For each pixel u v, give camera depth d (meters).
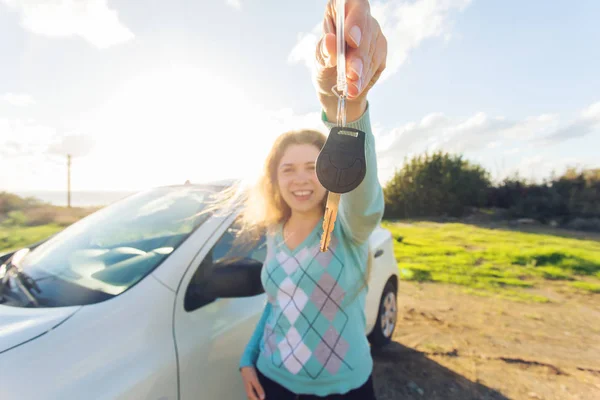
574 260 6.63
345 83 0.60
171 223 1.88
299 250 1.24
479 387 2.72
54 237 2.17
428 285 5.30
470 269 6.16
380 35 0.70
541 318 4.08
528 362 3.08
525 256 6.95
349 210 1.11
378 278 3.03
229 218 1.85
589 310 4.35
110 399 1.18
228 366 1.61
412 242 8.73
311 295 1.19
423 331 3.68
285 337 1.23
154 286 1.53
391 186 16.75
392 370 2.93
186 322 1.53
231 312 1.72
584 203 13.05
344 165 0.70
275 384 1.26
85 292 1.52
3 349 1.19
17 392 1.08
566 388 2.72
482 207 16.27
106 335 1.33
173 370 1.40
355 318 1.24
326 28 0.69
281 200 1.35
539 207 14.12
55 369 1.17
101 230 2.00
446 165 16.23
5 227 10.02
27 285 1.64
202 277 1.64
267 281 1.32
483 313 4.20
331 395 1.18
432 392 2.65
